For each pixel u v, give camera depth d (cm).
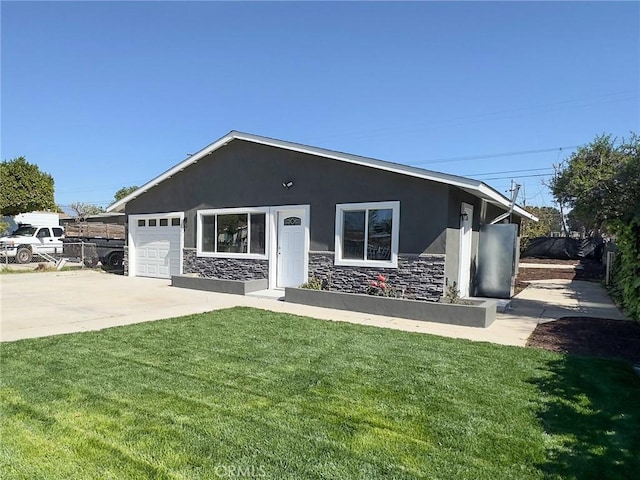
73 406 360
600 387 429
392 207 940
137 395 387
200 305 920
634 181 930
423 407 372
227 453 284
